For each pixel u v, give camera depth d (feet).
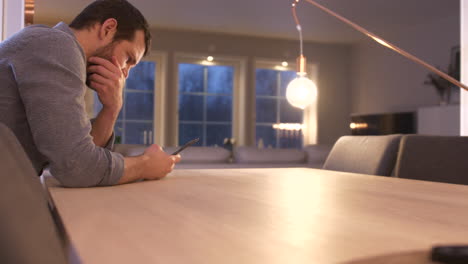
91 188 2.83
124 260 1.03
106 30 3.75
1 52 3.03
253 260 1.02
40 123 2.81
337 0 21.30
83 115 2.97
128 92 26.99
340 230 1.42
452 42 23.53
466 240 1.29
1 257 0.95
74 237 1.30
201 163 11.07
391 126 24.29
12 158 1.22
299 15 23.93
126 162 3.13
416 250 1.13
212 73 28.63
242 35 28.32
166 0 21.72
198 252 1.11
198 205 2.01
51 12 23.50
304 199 2.25
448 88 23.29
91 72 3.90
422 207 2.03
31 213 1.13
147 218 1.65
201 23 25.70
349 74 31.07
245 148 11.72
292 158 11.99
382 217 1.71
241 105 28.91
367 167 5.35
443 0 21.25
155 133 27.43
